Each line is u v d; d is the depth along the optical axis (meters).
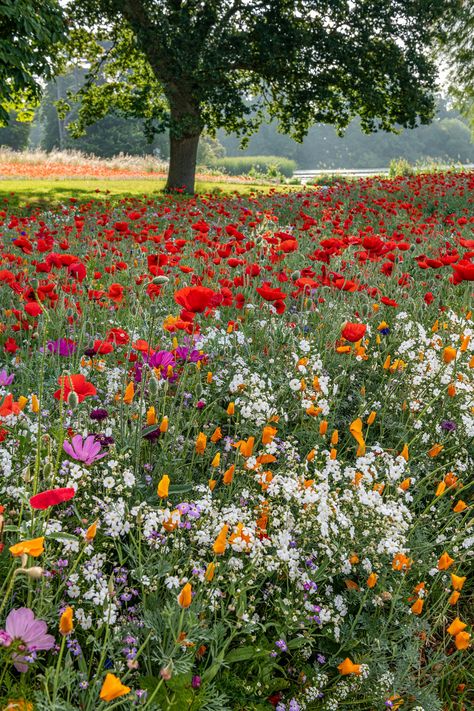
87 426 2.79
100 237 8.41
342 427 3.75
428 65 24.20
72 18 23.44
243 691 1.99
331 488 2.92
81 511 2.36
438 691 2.44
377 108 24.42
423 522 2.96
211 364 3.73
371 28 23.09
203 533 2.20
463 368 4.12
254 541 2.17
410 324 4.52
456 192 17.56
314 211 13.96
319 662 2.32
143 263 6.15
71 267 3.77
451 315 4.97
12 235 8.43
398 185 20.19
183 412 3.28
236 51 21.64
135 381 3.19
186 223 11.21
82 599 2.03
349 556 2.46
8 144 79.69
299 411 3.42
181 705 1.81
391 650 2.36
